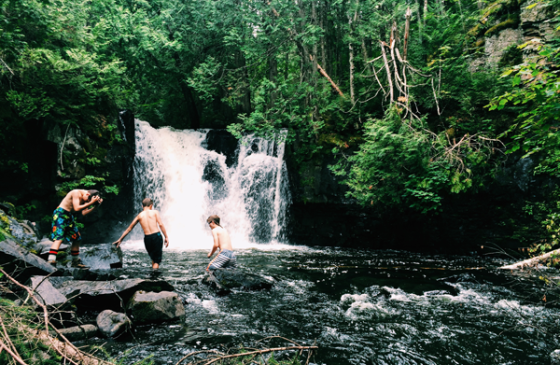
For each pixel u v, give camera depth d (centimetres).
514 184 1069
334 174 1362
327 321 467
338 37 1708
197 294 563
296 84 1527
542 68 368
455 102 1230
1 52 937
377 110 1385
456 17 1470
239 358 296
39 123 1070
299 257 1035
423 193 1056
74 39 1152
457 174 1055
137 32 1462
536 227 1028
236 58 1728
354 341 400
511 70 400
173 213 1478
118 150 1309
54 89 1105
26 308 252
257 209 1521
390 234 1297
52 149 1111
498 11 1264
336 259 1017
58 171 1097
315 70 1512
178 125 2031
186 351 356
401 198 1186
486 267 904
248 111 1814
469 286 669
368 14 1491
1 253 434
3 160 963
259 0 1402
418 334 426
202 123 1891
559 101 358
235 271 631
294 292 614
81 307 443
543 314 505
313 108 1441
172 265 807
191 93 1919
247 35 1516
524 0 1163
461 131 1185
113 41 1448
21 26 1037
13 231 573
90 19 1419
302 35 1443
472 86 1187
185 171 1548
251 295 583
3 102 977
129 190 1364
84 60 1073
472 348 386
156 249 679
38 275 455
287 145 1506
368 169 1157
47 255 588
